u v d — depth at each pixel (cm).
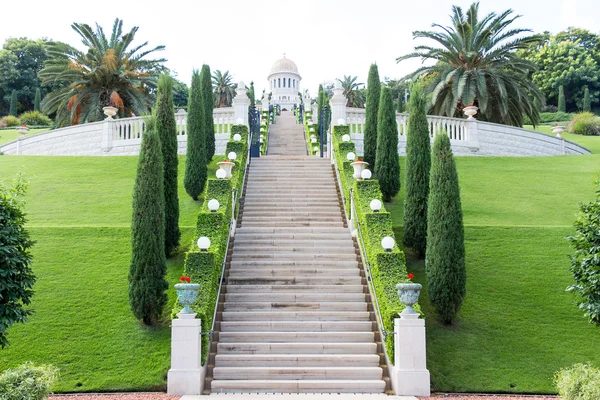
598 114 6619
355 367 1009
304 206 1708
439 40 3058
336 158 1983
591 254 921
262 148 2664
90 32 3450
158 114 1506
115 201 1864
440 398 925
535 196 1920
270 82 7550
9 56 6369
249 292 1236
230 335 1083
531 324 1155
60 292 1238
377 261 1170
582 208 974
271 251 1405
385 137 1870
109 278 1303
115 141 2569
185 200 1891
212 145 2272
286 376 987
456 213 1185
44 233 1501
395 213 1764
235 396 912
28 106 6562
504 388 966
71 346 1066
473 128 2573
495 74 2817
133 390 955
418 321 959
